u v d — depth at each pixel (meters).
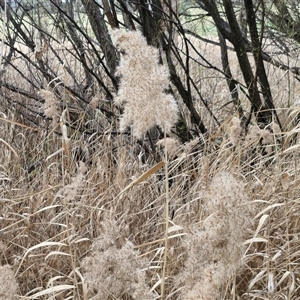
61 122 2.15
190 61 4.46
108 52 3.21
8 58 3.79
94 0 2.90
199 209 2.18
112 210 2.21
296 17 3.81
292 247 1.99
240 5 3.88
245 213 1.13
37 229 2.34
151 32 2.85
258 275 1.77
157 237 2.22
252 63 4.72
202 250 1.18
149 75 1.22
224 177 1.14
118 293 1.43
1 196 2.50
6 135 3.14
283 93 3.56
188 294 1.12
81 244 2.22
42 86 3.61
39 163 2.96
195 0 3.68
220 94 3.78
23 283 2.05
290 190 2.27
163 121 1.23
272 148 2.80
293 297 1.85
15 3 3.68
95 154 2.92
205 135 3.02
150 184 2.64
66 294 2.01
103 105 3.46
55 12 3.71
